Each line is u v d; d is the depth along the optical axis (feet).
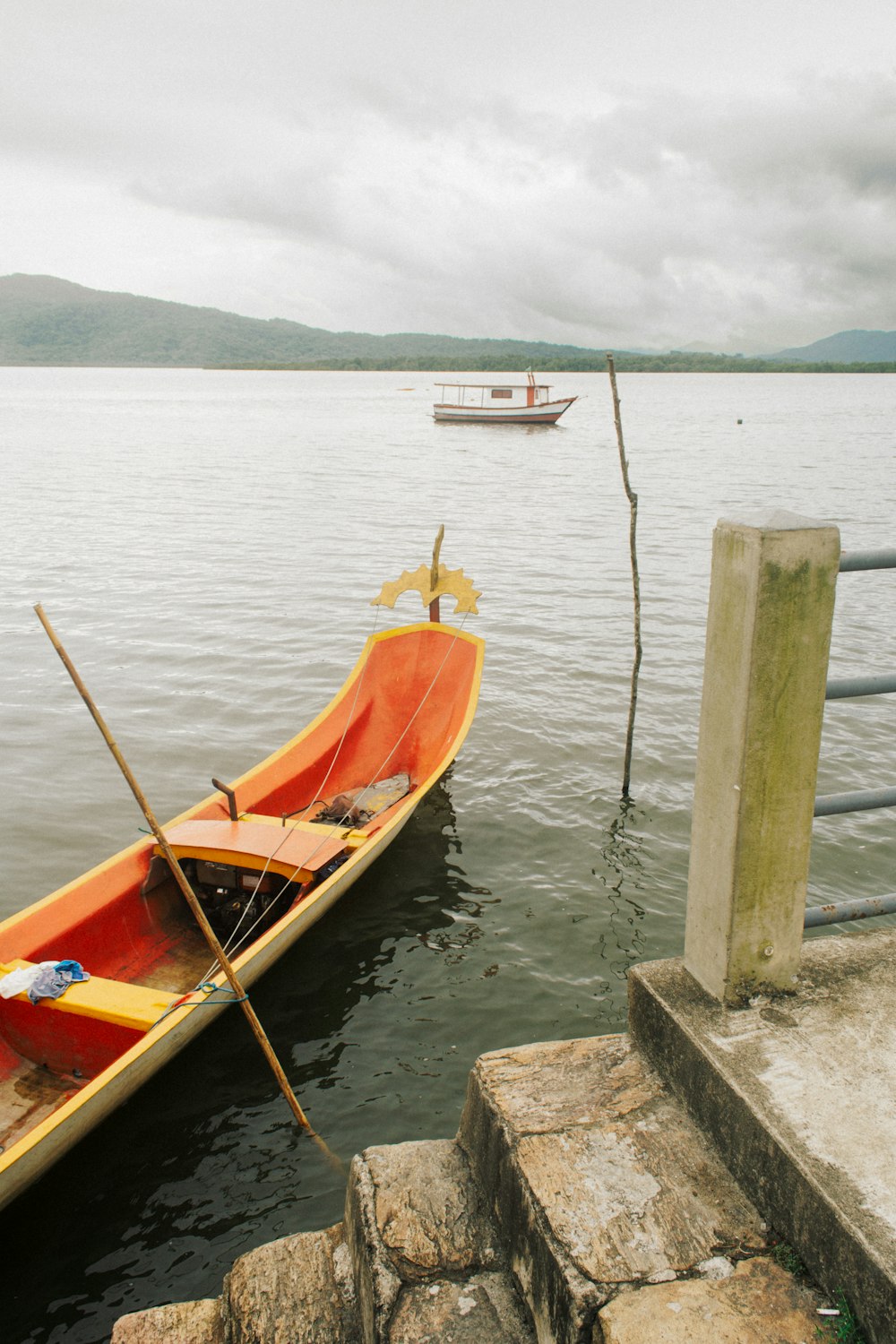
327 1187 17.80
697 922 10.06
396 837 30.58
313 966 24.22
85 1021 18.74
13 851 29.32
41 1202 17.51
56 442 169.17
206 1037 21.61
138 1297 15.69
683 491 110.22
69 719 39.91
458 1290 8.78
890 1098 8.57
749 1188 8.52
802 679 8.86
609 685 45.01
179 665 46.91
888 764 35.50
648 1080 9.97
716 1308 7.47
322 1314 9.59
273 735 38.78
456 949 24.98
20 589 60.90
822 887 27.27
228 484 113.19
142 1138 18.86
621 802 33.12
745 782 9.00
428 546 77.36
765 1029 9.44
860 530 82.74
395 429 215.51
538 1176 8.71
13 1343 14.92
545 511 96.32
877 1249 7.08
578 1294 7.62
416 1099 19.88
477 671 34.45
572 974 23.99
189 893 16.65
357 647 50.24
